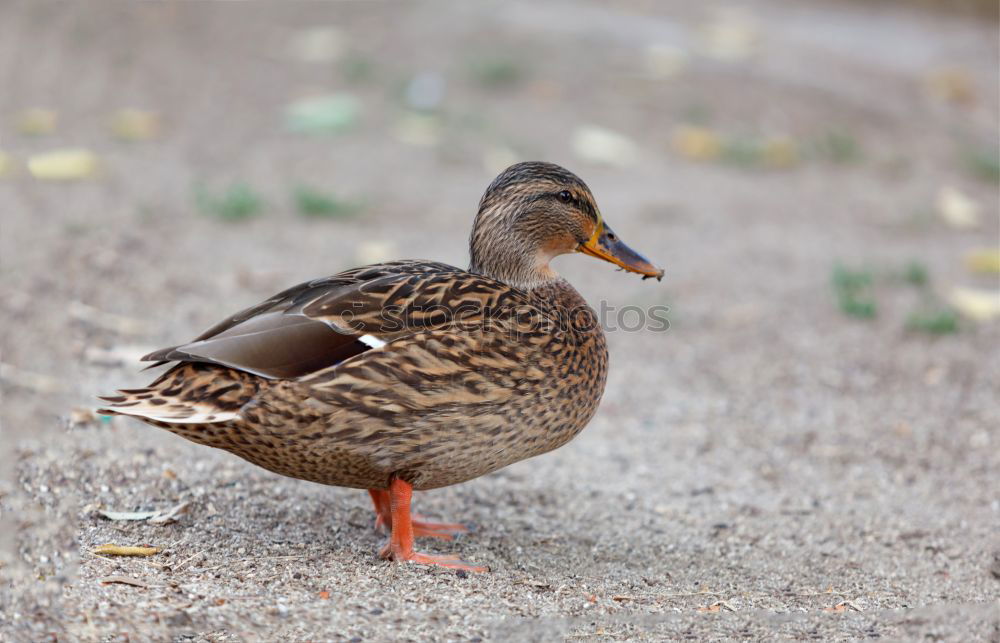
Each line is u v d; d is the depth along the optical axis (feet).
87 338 33.37
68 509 22.84
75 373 30.91
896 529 26.30
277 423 20.40
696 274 44.70
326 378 20.33
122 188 48.37
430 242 45.34
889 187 57.47
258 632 18.39
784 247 48.21
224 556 21.63
